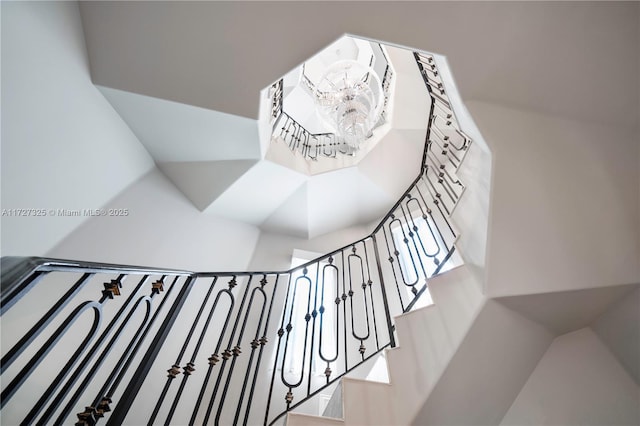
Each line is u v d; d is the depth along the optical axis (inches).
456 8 58.9
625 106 60.3
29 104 68.2
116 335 42.6
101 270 38.9
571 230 62.0
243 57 80.1
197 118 98.8
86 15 76.9
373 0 62.4
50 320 31.5
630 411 63.7
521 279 63.1
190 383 104.4
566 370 74.3
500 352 68.8
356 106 132.4
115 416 39.9
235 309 134.0
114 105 93.0
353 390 64.9
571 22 56.5
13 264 28.0
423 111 158.7
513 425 74.3
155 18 75.3
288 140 189.0
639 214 59.3
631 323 63.7
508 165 63.4
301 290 157.4
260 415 105.6
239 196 145.6
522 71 62.9
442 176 113.7
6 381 67.5
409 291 148.1
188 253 128.0
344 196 176.2
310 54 76.2
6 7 61.1
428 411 61.7
